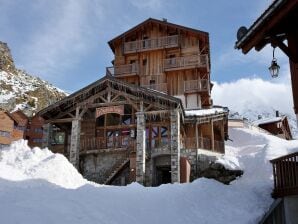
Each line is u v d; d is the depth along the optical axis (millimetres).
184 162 24375
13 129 44625
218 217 13234
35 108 68562
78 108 27781
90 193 12375
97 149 27625
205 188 15367
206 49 38688
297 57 10336
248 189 15656
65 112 28281
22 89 74375
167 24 37938
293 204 13180
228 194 15180
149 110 26250
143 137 25312
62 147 29328
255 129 49719
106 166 27594
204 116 27625
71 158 26594
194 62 36094
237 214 13570
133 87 26188
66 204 10672
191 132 29953
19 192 10875
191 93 35656
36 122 48531
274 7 8914
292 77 11086
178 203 13523
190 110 30656
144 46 38125
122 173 26734
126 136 27875
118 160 27422
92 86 27188
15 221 8703
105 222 10234
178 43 37031
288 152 20562
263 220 13375
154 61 37906
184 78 36594
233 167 17406
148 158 26047
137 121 25797
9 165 14055
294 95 10898
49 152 16375
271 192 14891
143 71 37875
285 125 58438
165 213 12430
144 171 24734
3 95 69312
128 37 39656
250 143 42469
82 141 28312
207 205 14039
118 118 29922
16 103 67688
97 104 27359
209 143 28578
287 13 8977
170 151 25672
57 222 9266
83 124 29766
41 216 9312
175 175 23906
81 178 15305
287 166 13609
